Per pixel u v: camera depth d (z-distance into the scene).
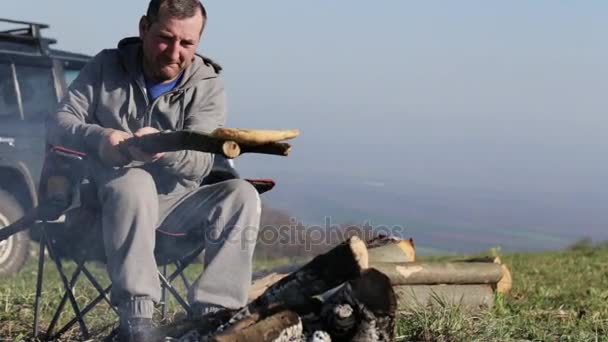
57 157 4.67
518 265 11.76
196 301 4.42
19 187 9.70
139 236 4.34
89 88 4.74
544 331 5.71
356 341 3.93
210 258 4.54
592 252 16.02
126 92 4.73
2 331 5.32
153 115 4.76
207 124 4.76
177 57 4.67
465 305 5.88
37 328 5.00
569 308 6.92
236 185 4.58
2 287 6.80
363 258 3.96
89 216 4.61
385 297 3.88
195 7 4.65
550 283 9.11
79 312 4.84
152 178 4.49
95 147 4.48
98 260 4.73
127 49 4.76
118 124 4.72
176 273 4.73
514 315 6.03
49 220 4.68
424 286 5.81
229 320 4.12
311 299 4.04
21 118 9.69
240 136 4.14
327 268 3.98
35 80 9.76
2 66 9.59
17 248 9.63
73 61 10.04
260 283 5.50
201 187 4.68
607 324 6.12
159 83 4.76
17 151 9.68
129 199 4.34
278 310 3.94
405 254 6.10
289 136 4.24
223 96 4.89
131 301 4.32
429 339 5.21
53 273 9.55
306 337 3.96
